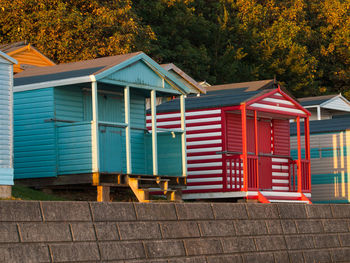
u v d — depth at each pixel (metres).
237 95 48.94
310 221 38.72
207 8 118.12
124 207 28.62
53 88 38.88
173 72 63.44
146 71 41.41
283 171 53.75
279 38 118.75
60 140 38.56
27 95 39.66
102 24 76.19
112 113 43.12
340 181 62.81
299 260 36.97
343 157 62.81
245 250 33.81
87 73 38.03
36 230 25.03
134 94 44.78
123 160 40.44
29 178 39.31
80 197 40.19
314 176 64.25
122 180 38.94
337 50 128.38
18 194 35.50
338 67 128.00
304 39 127.62
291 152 64.88
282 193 49.88
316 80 128.75
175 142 43.88
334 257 39.56
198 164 48.31
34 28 75.50
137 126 44.97
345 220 41.34
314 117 82.50
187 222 31.30
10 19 76.69
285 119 54.81
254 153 50.81
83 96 41.28
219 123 47.66
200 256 31.20
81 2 79.19
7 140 33.28
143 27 88.75
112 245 27.48
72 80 37.91
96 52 74.06
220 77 110.88
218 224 32.84
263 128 52.75
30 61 59.53
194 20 106.50
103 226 27.48
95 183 37.12
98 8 77.44
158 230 29.73
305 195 52.72
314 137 64.50
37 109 39.31
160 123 50.25
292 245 36.88
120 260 27.59
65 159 38.25
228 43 116.25
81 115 40.94
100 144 38.25
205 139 48.19
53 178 38.56
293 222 37.50
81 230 26.59
